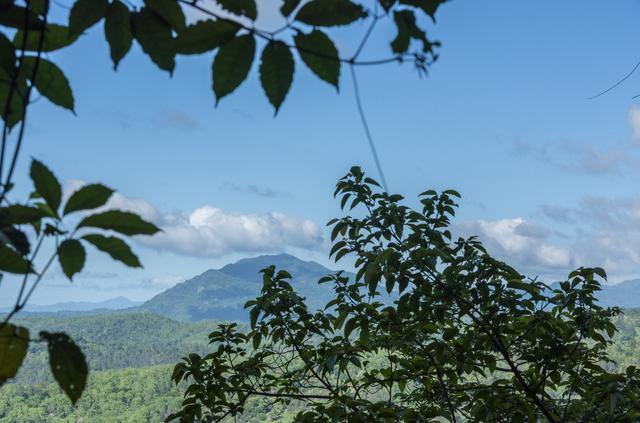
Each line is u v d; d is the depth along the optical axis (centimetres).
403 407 429
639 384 400
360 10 91
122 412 13425
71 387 91
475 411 401
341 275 470
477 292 415
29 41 105
